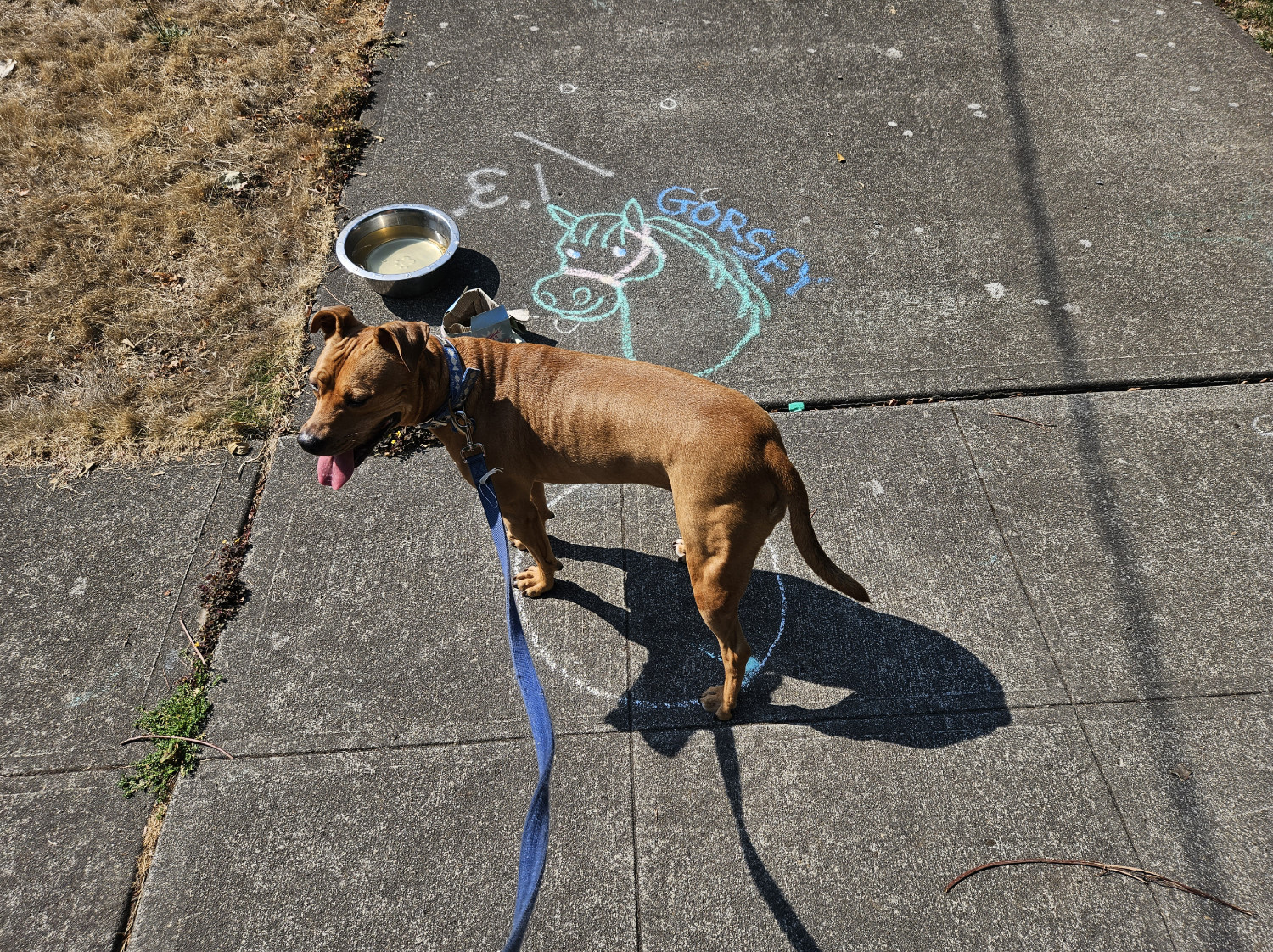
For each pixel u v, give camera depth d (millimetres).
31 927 1267
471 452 1367
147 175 2266
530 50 2611
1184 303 1948
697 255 2088
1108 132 2328
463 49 2617
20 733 1431
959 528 1641
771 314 1971
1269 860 1286
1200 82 2449
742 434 1272
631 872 1300
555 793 1368
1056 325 1923
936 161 2277
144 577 1603
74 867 1313
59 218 2174
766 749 1406
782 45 2619
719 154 2314
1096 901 1267
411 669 1493
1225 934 1235
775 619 1549
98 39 2637
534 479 1464
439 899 1283
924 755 1394
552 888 1289
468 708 1451
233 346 1932
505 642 1523
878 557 1611
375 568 1611
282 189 2238
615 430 1343
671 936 1251
